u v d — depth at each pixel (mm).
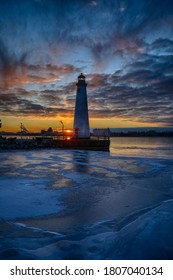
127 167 18703
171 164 20750
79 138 40375
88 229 5836
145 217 5473
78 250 4512
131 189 10766
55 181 12422
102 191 10312
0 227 6012
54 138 49156
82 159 24812
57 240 5113
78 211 7422
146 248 4082
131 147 58969
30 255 4328
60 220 6594
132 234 4641
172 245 4047
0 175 13977
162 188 11055
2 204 8102
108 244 4672
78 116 39906
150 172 16047
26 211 7391
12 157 25875
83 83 39344
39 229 5871
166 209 6055
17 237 5320
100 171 16391
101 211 7441
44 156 27656
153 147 58469
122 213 7191
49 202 8430
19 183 11648
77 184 11773
